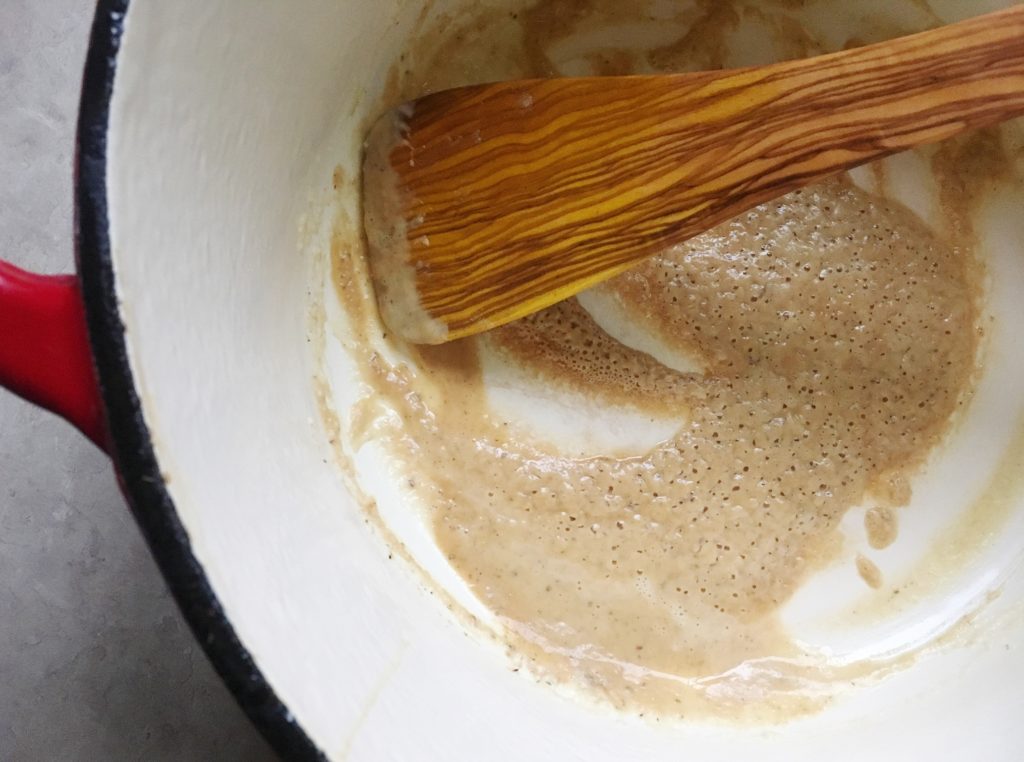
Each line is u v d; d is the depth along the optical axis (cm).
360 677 19
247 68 20
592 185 23
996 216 28
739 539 28
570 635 26
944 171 28
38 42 28
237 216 21
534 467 27
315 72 23
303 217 24
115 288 15
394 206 25
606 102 22
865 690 26
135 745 26
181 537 15
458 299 24
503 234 24
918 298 28
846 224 29
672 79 22
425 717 20
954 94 20
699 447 28
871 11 27
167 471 15
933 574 28
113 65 16
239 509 18
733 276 28
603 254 23
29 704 26
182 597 15
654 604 27
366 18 23
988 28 20
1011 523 27
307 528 21
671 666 26
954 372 28
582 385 28
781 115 21
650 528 27
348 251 26
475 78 28
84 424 16
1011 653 25
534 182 23
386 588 23
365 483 25
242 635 16
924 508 28
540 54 28
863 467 28
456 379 27
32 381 16
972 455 28
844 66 21
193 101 18
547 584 26
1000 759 22
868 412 28
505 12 27
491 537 26
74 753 26
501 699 23
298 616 18
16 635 26
